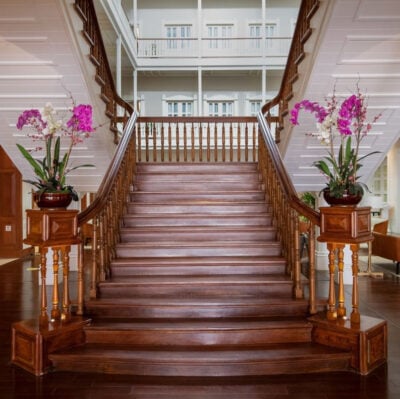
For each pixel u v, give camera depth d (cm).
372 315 416
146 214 459
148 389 260
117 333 306
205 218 452
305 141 510
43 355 282
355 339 283
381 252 667
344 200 299
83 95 433
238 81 1311
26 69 400
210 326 306
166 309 330
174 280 359
